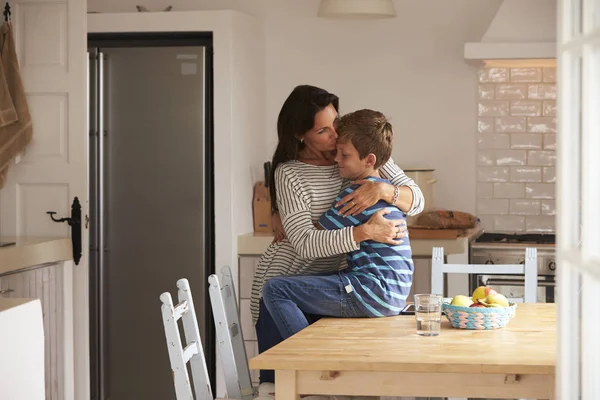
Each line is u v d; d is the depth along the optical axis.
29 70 4.62
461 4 5.54
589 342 1.85
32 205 4.64
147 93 5.13
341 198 3.28
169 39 5.20
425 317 2.84
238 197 5.10
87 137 4.61
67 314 4.52
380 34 5.62
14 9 4.63
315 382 2.58
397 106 5.62
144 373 5.22
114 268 5.21
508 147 5.53
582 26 2.01
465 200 5.57
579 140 2.04
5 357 2.47
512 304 3.21
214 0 5.71
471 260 4.80
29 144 4.63
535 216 5.52
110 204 5.19
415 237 4.76
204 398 2.87
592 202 1.86
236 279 5.05
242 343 3.51
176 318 2.72
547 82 5.47
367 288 3.11
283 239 3.58
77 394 4.61
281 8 5.68
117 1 5.78
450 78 5.57
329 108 3.41
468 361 2.49
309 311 3.16
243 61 5.25
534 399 2.69
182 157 5.12
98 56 5.14
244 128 5.25
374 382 2.56
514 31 4.96
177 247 5.15
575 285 2.05
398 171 3.49
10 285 4.10
